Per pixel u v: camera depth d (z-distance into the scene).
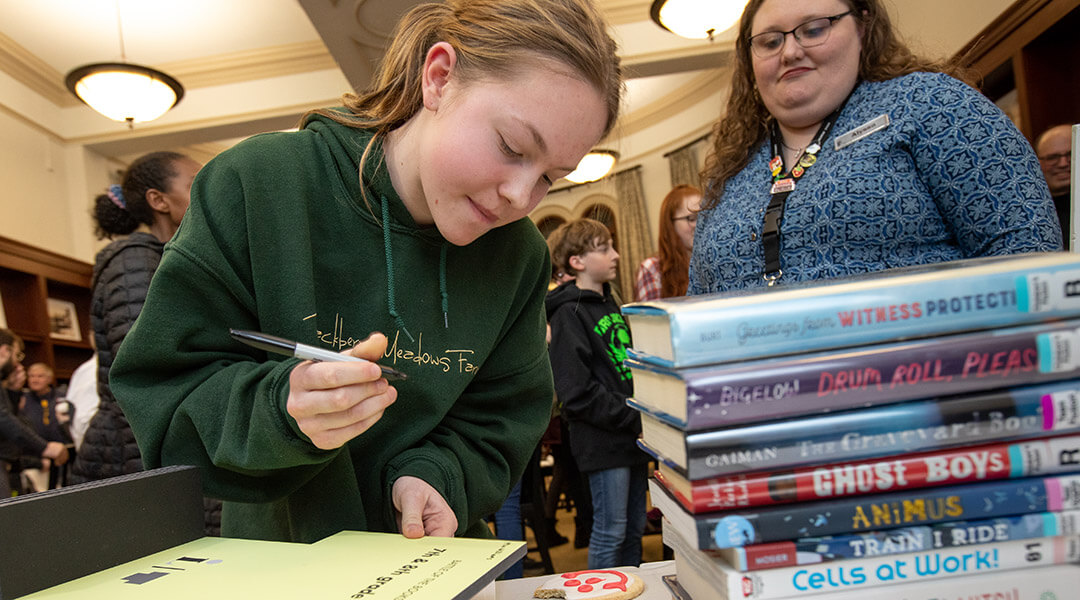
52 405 3.46
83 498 0.44
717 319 0.35
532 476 2.37
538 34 0.55
